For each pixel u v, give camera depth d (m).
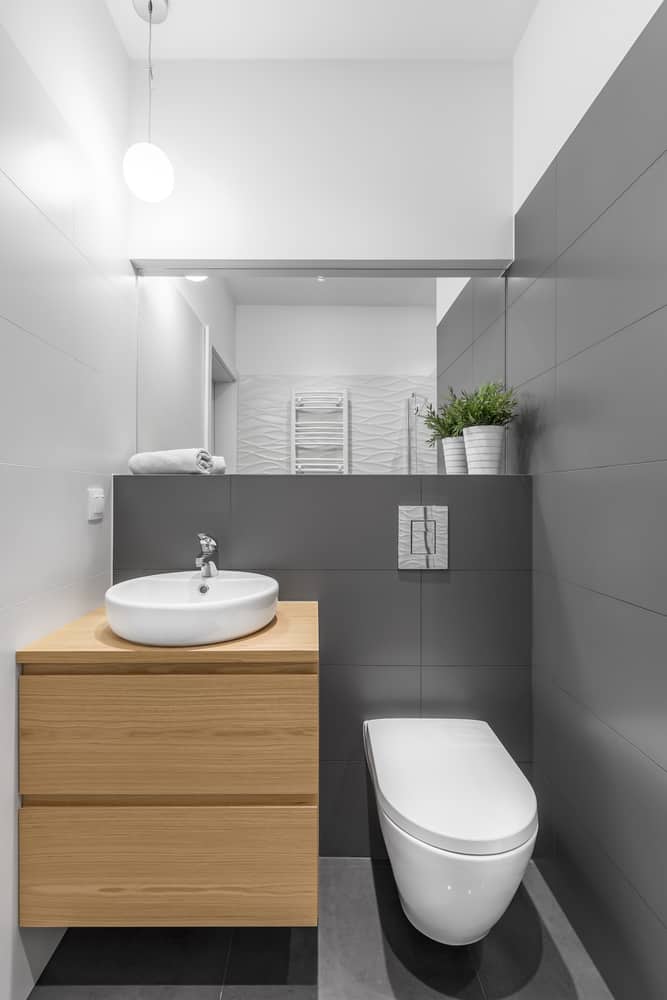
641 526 1.21
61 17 1.47
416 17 1.88
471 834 1.18
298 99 2.06
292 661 1.30
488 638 1.89
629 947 1.25
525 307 1.94
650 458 1.17
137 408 2.10
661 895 1.13
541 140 1.80
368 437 2.10
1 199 1.16
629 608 1.26
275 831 1.29
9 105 1.19
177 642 1.30
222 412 2.10
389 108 2.07
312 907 1.29
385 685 1.88
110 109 1.83
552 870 1.70
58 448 1.44
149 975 1.39
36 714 1.27
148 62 2.04
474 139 2.08
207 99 2.05
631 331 1.25
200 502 1.87
